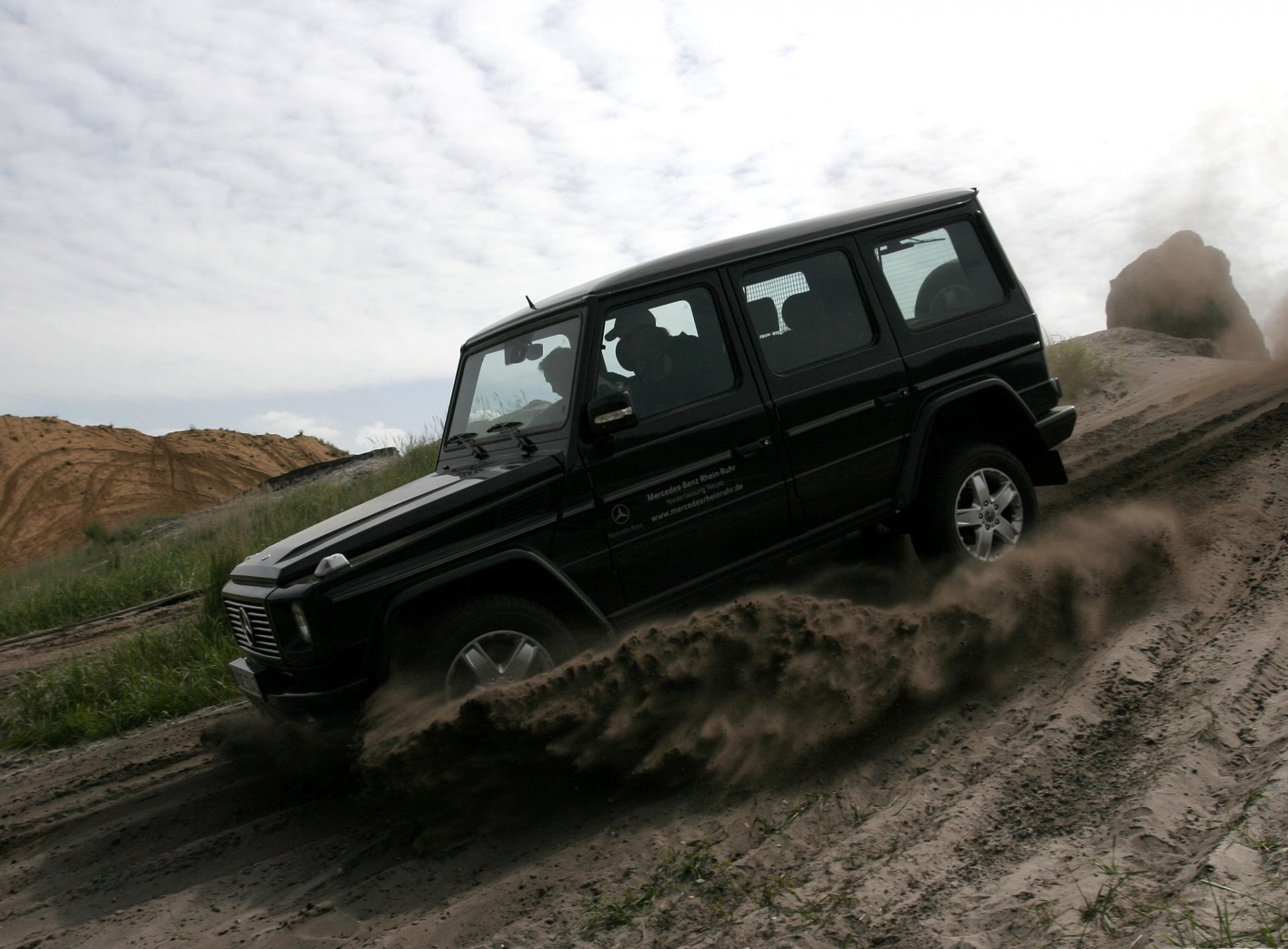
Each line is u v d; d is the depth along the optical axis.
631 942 2.75
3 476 47.91
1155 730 3.46
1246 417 8.98
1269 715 3.41
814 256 5.10
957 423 5.51
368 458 21.20
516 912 3.07
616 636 4.42
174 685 6.68
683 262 4.73
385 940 3.03
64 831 4.72
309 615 3.91
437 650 3.98
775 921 2.67
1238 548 5.39
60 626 10.88
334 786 4.59
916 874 2.79
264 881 3.70
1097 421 10.84
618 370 4.51
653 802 3.71
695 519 4.62
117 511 46.78
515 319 5.07
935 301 5.46
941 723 3.91
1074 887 2.56
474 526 4.18
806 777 3.65
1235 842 2.56
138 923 3.53
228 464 55.03
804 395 4.89
